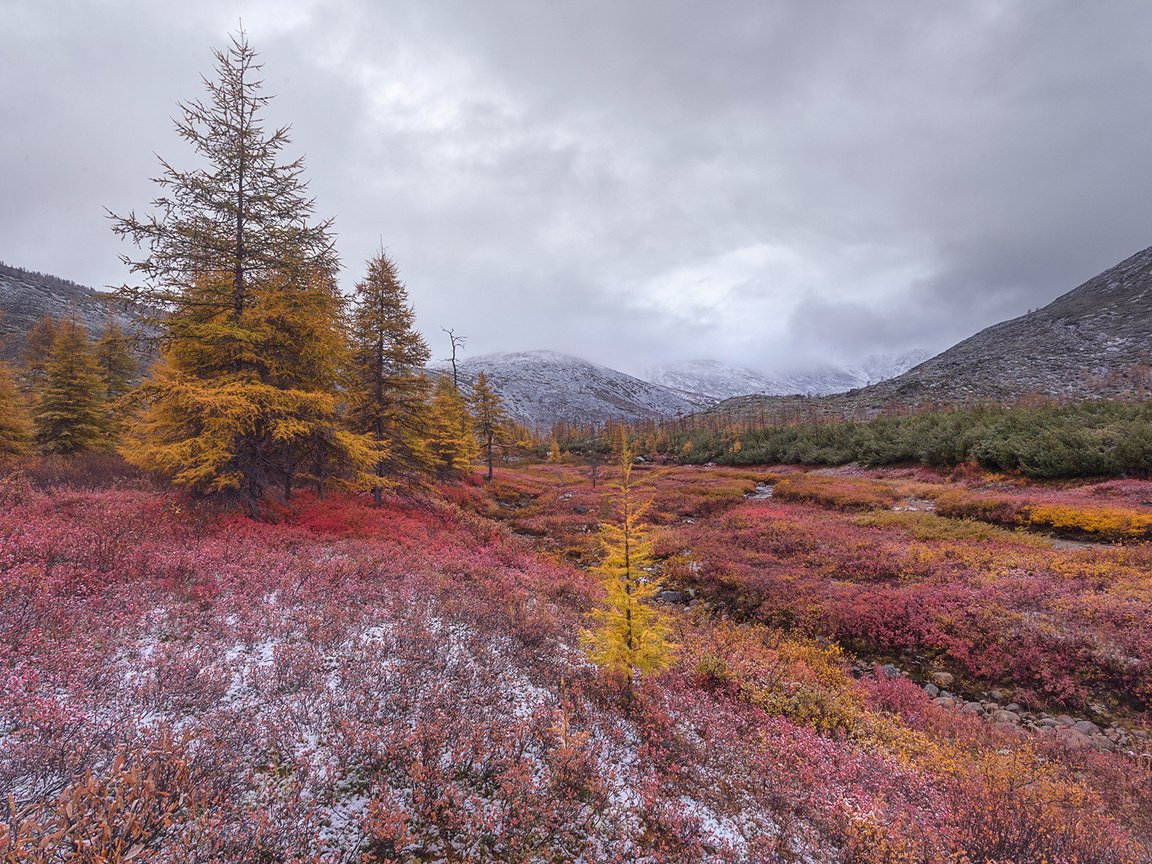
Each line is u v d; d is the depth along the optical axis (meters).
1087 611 12.27
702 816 5.44
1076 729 9.45
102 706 4.93
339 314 16.83
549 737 5.78
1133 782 7.45
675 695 8.39
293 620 7.73
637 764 6.07
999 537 19.98
